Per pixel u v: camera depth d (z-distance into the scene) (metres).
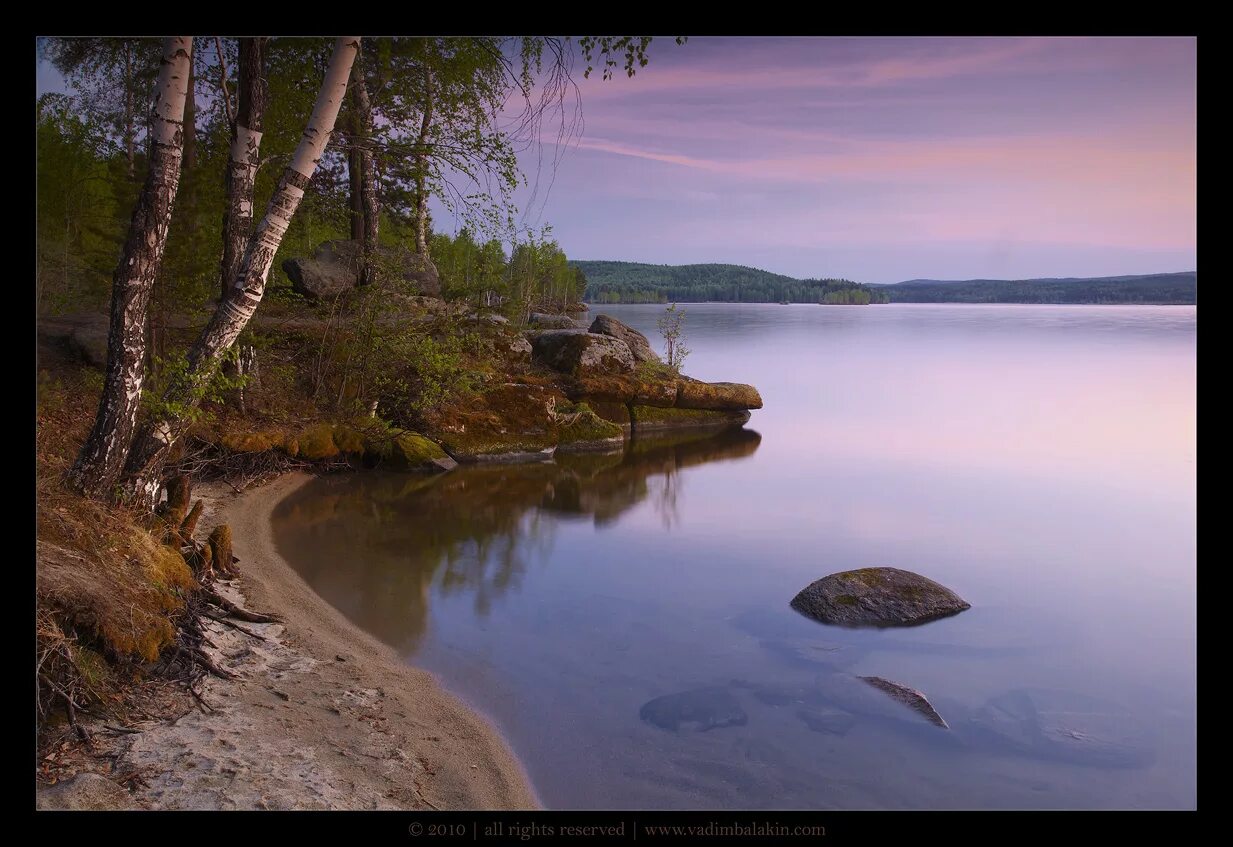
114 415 6.90
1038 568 10.67
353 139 12.00
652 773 5.74
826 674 7.36
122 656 5.75
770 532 12.39
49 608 5.38
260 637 7.19
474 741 5.96
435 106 13.77
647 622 8.57
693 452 19.22
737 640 8.15
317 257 17.89
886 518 13.26
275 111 15.88
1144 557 11.15
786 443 20.39
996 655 7.93
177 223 12.56
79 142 12.68
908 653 7.95
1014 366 38.88
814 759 6.00
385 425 15.92
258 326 16.17
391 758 5.52
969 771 5.93
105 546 6.30
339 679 6.65
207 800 4.68
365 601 8.85
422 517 12.70
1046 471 17.03
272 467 13.98
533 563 10.58
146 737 5.26
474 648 7.76
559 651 7.76
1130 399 27.55
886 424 23.02
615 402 21.72
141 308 6.99
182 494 8.20
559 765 5.78
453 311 19.34
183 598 7.04
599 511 13.61
